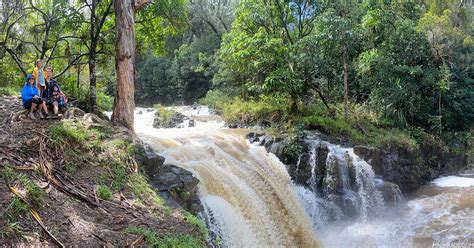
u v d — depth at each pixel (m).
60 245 4.64
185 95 37.09
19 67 13.48
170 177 7.93
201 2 35.50
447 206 12.02
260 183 10.09
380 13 16.58
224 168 9.86
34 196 5.23
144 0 10.41
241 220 8.38
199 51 35.03
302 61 14.67
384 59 16.19
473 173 16.94
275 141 12.48
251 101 17.84
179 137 11.62
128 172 7.28
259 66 15.16
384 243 9.47
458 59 19.17
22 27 14.57
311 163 11.85
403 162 14.27
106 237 5.14
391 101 16.28
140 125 17.69
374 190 12.26
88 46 13.39
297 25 18.44
